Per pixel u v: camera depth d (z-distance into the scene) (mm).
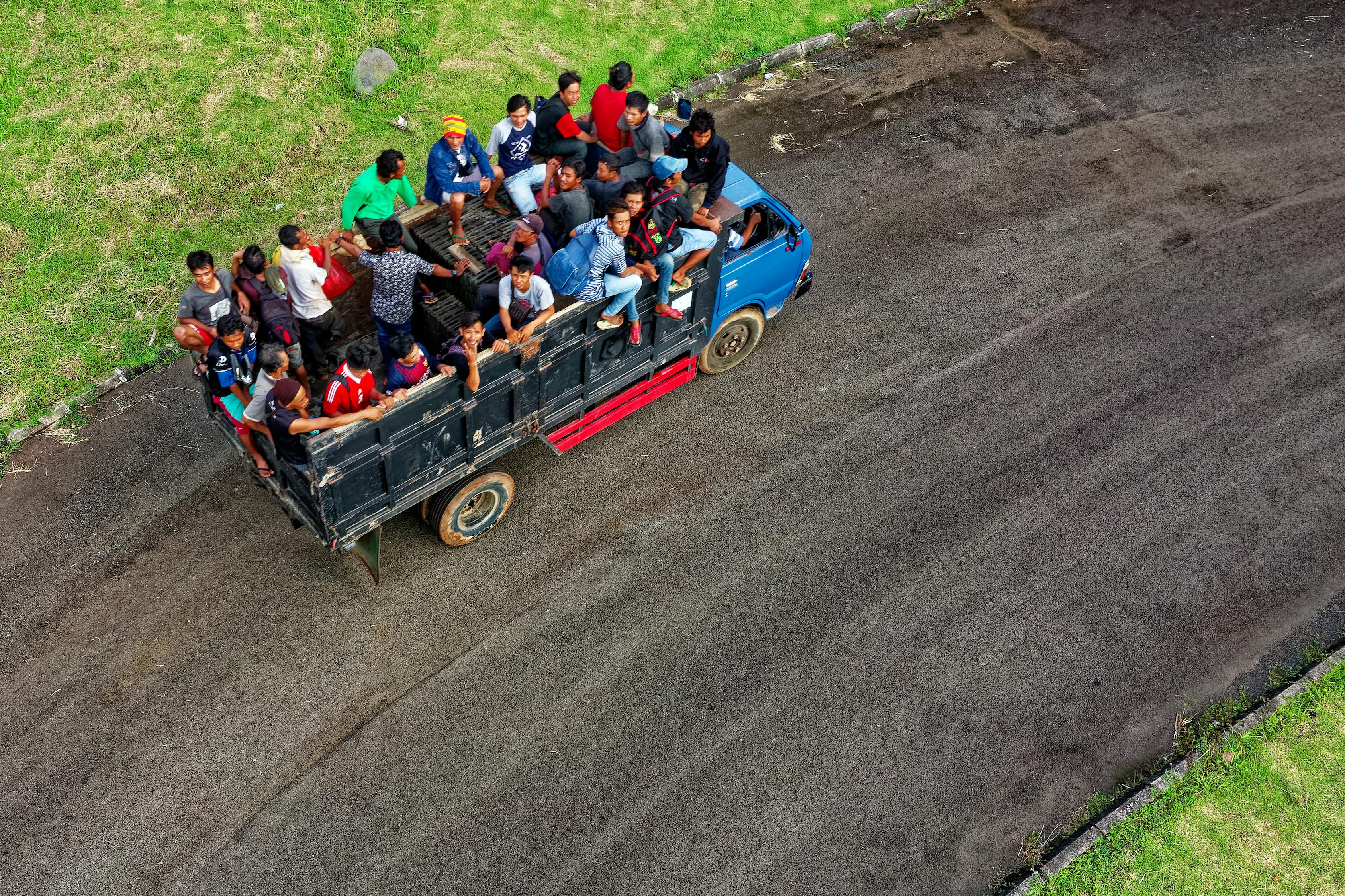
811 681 8805
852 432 10844
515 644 8891
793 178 13688
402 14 14617
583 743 8289
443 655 8781
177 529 9477
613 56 14828
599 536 9750
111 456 9992
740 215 9477
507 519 9812
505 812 7867
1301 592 9688
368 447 7570
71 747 7977
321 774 7980
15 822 7551
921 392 11273
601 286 8297
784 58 15484
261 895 7340
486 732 8312
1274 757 8508
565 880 7539
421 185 12641
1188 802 8211
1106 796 8242
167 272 11469
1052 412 11156
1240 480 10594
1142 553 9930
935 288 12430
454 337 8070
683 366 10367
